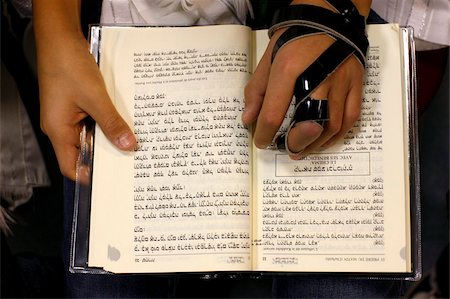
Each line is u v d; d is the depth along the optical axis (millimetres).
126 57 590
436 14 648
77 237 574
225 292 863
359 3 577
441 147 856
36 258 846
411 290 867
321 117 522
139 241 563
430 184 867
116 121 570
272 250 561
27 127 866
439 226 872
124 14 645
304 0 559
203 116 570
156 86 582
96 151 578
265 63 551
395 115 562
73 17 617
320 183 562
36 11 611
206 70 577
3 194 853
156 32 592
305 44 533
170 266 557
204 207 560
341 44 534
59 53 588
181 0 626
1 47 860
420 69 708
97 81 582
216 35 583
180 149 569
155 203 566
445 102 841
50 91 591
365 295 627
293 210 562
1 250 812
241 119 567
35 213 888
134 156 573
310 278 633
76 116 597
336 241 557
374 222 556
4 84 859
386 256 553
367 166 560
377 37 573
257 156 571
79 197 580
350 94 548
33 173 872
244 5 625
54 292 832
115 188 571
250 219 561
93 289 659
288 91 530
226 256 553
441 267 867
